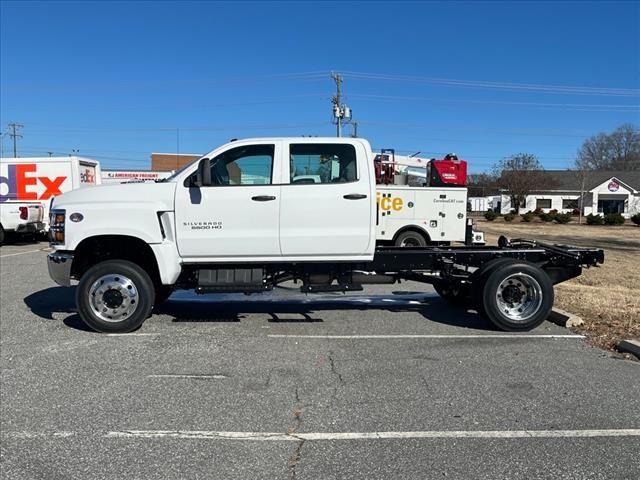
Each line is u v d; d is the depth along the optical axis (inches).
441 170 631.2
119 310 271.9
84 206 269.3
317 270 286.5
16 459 143.4
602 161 3282.5
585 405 181.3
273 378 206.8
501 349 247.9
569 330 284.4
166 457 144.9
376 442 154.1
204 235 270.7
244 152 273.7
